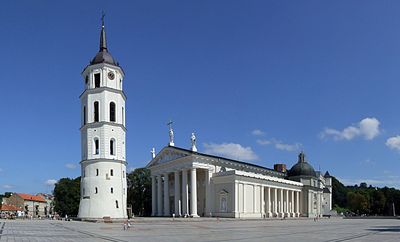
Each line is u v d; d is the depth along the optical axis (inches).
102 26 3228.3
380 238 1454.2
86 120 3014.3
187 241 1254.9
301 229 2101.4
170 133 4232.3
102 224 2401.6
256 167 4756.4
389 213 7194.9
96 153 2940.5
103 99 2977.4
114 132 2987.2
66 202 4980.3
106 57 3085.6
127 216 3041.3
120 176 2977.4
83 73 3125.0
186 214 3764.8
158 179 4288.9
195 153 3791.8
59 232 1636.3
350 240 1354.6
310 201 5226.4
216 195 3919.8
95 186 2878.9
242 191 3873.0
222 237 1450.5
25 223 2512.3
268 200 4370.1
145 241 1237.7
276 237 1475.1
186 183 3868.1
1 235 1444.4
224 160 4180.6
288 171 5575.8
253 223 2942.9
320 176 7160.4
